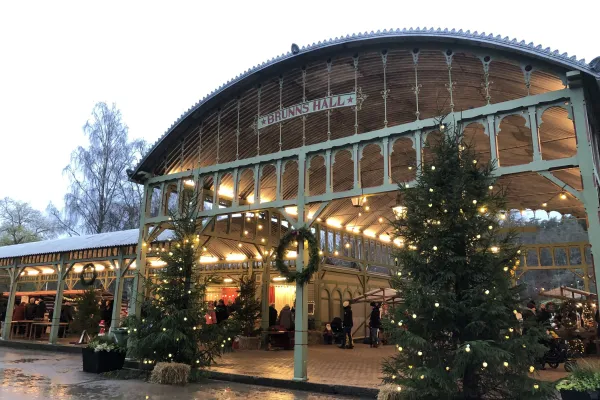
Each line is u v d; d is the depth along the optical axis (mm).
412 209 7312
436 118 8703
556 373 10828
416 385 6641
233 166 12141
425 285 6832
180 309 10750
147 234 14102
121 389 9344
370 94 11352
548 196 15531
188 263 11133
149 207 14203
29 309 20266
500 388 6605
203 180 12922
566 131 10133
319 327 19266
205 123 13461
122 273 16359
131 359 12086
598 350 13086
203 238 14281
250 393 9102
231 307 17922
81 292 22609
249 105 12773
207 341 10969
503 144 12008
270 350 16578
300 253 10461
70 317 20875
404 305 7074
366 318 22672
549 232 41969
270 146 13492
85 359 11672
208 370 11000
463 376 6656
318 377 10039
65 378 10648
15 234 43562
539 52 8211
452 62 9688
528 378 6449
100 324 18172
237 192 11914
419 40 9672
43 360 13984
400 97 11250
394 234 7480
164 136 13703
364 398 8656
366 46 10500
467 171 7145
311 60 11344
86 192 33031
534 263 41531
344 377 10055
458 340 6730
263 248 18484
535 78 8930
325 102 10820
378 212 20172
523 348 6438
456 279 6867
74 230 34406
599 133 9633
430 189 7117
